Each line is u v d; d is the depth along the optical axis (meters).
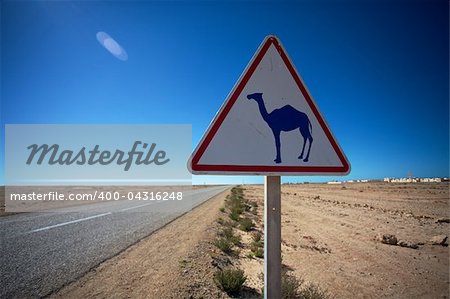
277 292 1.76
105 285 4.50
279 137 1.87
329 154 1.95
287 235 10.61
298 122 1.92
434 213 16.97
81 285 4.49
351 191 45.31
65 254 6.19
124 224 10.49
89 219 11.54
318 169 1.92
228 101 1.85
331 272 6.37
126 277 4.87
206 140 1.78
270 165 1.83
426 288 5.47
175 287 4.48
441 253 8.08
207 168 1.76
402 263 7.11
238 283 4.68
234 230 11.62
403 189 45.22
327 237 10.26
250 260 7.09
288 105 1.92
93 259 5.85
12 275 4.86
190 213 14.93
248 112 1.86
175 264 5.66
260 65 1.93
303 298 4.50
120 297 4.09
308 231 11.47
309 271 6.43
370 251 8.27
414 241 9.54
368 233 10.98
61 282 4.59
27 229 9.04
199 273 5.25
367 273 6.32
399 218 14.97
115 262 5.69
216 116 1.81
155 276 4.95
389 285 5.61
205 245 7.54
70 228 9.34
